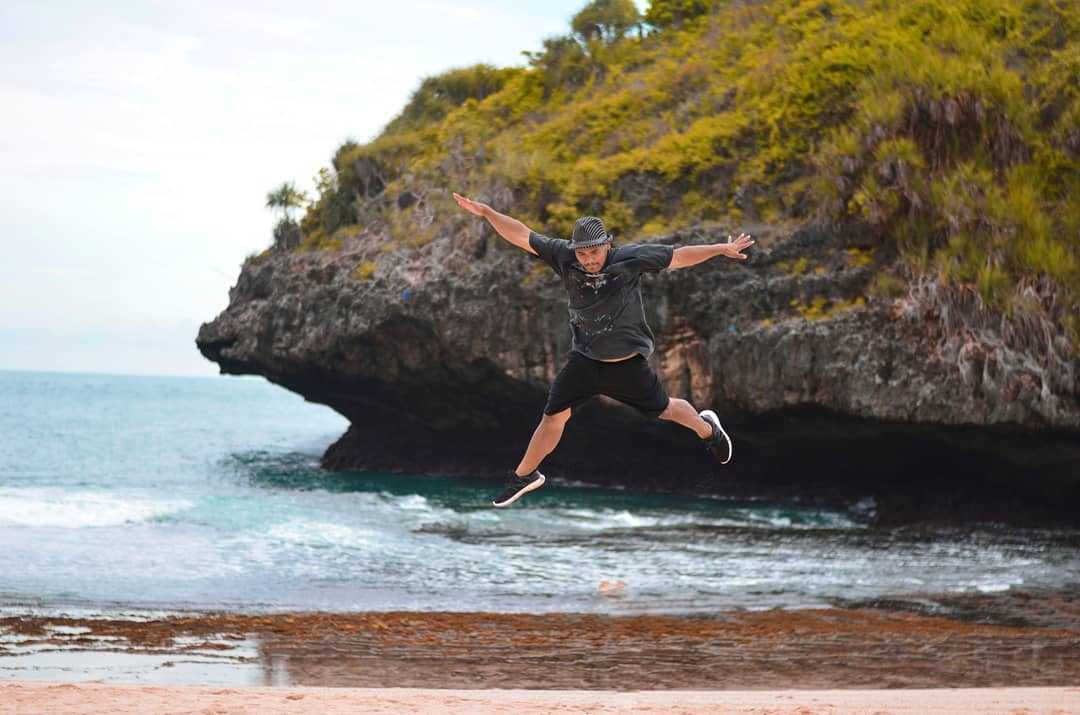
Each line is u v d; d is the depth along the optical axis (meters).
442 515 23.38
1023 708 7.17
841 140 27.06
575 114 34.88
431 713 6.44
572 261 6.30
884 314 25.12
